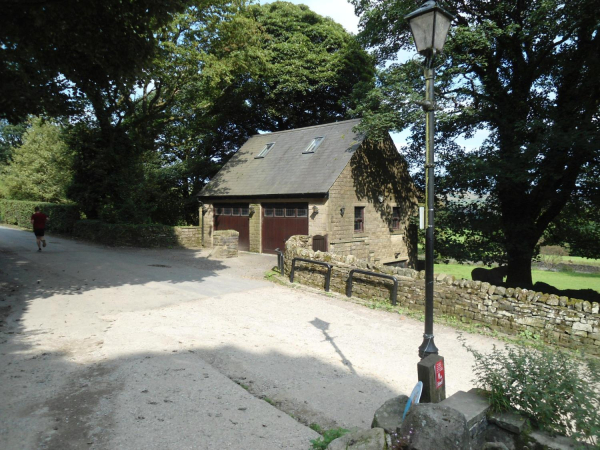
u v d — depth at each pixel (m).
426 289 4.39
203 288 11.27
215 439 3.82
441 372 4.04
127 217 22.23
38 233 17.20
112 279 11.98
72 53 9.78
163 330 7.43
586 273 27.16
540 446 3.14
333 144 19.55
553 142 11.98
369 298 10.52
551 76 15.13
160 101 24.70
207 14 19.05
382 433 3.09
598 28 12.67
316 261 11.51
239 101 27.20
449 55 14.65
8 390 4.72
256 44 21.80
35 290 10.11
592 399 3.23
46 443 3.67
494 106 15.62
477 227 16.31
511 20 15.03
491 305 8.40
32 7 8.20
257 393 5.02
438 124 15.66
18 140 51.56
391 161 20.83
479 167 13.81
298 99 29.08
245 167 22.33
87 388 4.85
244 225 20.58
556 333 7.53
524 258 16.06
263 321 8.45
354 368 6.13
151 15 9.18
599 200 14.06
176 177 28.20
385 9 16.06
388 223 20.58
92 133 23.02
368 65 28.23
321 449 3.48
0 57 8.90
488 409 3.48
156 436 3.84
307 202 17.70
